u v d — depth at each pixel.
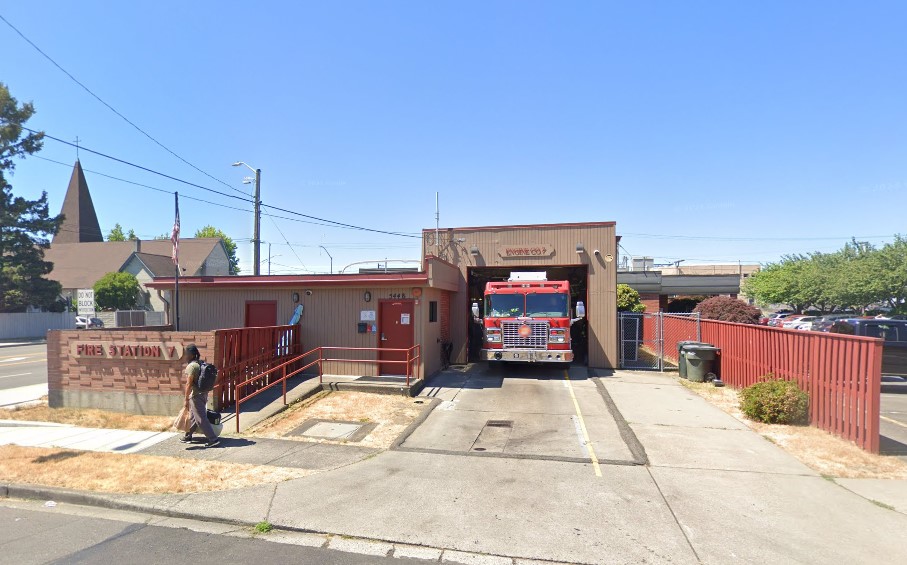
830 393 9.30
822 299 46.06
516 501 6.36
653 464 7.73
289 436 9.44
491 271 20.86
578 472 7.41
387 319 14.89
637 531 5.53
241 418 10.51
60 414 11.12
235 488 6.81
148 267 49.59
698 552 5.07
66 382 11.83
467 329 19.20
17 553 5.13
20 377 18.02
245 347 12.23
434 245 19.62
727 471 7.41
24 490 6.80
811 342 9.94
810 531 5.51
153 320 47.56
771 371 11.69
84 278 51.38
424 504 6.28
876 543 5.24
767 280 56.38
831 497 6.43
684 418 10.59
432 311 15.98
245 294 15.67
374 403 11.89
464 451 8.47
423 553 5.13
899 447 8.62
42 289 41.06
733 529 5.56
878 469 7.46
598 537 5.40
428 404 11.82
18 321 39.88
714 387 14.30
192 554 5.12
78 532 5.67
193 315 15.98
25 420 10.68
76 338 11.74
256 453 8.36
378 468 7.62
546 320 15.83
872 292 39.41
